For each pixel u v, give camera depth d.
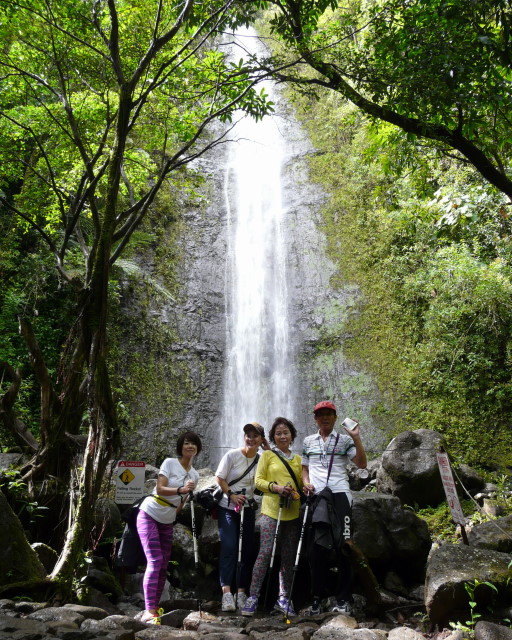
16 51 7.68
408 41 6.02
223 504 5.23
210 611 5.13
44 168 9.30
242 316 15.25
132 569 5.23
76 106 8.47
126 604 5.36
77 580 5.04
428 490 8.11
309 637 3.79
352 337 13.98
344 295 14.66
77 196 7.28
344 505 4.79
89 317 5.66
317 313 14.66
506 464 10.65
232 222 16.62
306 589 5.49
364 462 4.93
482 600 4.08
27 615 3.80
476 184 8.69
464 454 11.11
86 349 5.64
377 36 6.42
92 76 7.94
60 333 12.54
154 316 14.26
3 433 7.71
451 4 5.76
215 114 7.00
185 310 14.76
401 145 7.64
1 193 11.87
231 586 5.51
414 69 5.80
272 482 4.96
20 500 5.63
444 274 12.16
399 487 8.12
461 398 11.78
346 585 4.74
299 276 15.39
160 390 13.49
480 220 10.28
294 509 5.05
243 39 19.91
